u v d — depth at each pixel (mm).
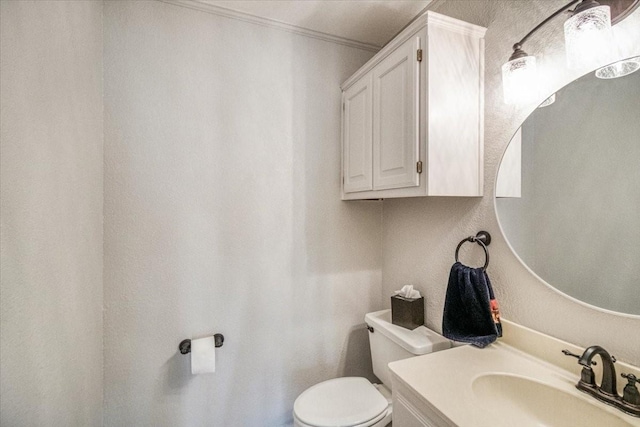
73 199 923
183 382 1390
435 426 737
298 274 1616
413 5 1407
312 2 1380
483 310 1061
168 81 1347
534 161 971
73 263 922
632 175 742
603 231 798
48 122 754
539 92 954
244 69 1486
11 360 598
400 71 1173
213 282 1441
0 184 568
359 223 1768
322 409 1231
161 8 1332
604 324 797
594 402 729
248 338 1511
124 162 1278
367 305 1786
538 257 956
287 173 1587
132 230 1297
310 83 1639
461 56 1097
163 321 1354
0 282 567
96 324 1175
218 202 1445
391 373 923
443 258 1358
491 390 865
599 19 726
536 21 964
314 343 1657
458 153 1096
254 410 1525
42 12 725
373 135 1370
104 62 1236
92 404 1121
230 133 1464
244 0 1362
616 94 773
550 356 912
